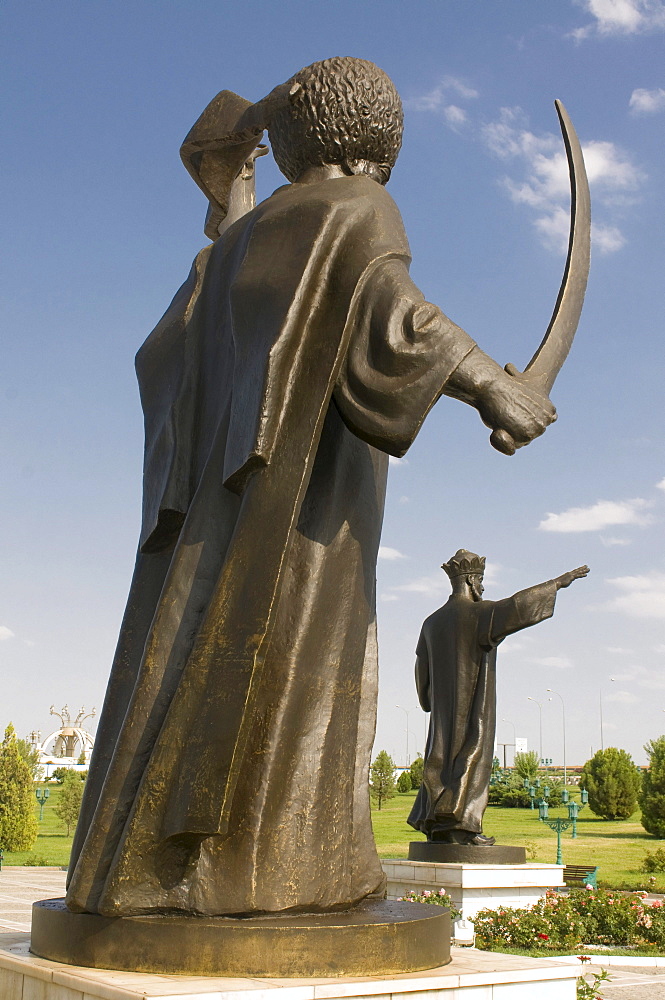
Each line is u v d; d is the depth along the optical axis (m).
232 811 4.48
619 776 44.12
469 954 4.93
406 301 4.49
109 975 3.95
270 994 3.62
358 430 4.59
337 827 4.70
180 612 4.70
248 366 4.71
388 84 5.51
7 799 32.34
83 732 80.56
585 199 5.53
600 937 13.88
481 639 14.09
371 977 3.96
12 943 5.10
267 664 4.67
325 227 4.74
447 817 14.02
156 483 5.40
